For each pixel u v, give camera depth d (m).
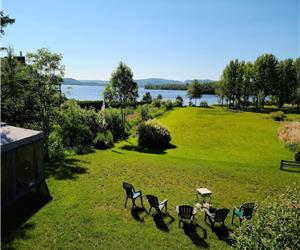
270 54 76.81
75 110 25.97
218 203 13.21
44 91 20.39
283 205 6.30
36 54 20.05
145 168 18.09
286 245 5.52
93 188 13.85
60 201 12.10
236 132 39.25
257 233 6.06
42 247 8.74
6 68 19.38
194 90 90.38
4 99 19.28
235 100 80.38
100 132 28.95
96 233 9.73
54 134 22.73
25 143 12.66
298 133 33.84
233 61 78.19
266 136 36.72
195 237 10.01
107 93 34.69
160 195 13.73
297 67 77.44
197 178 16.66
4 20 16.08
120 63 34.03
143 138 29.17
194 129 41.22
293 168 20.77
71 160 19.27
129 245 9.22
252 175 17.88
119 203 12.33
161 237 9.84
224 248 9.44
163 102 73.19
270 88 77.12
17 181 12.49
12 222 10.14
